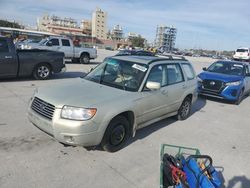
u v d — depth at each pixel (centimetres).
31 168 383
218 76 980
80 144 402
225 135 612
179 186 323
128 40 12712
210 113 806
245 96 1177
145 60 555
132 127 484
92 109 402
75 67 1702
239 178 418
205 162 367
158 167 421
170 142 532
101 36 13550
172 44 11288
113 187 359
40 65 1077
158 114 559
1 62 951
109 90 477
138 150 475
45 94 442
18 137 481
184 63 675
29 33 5678
